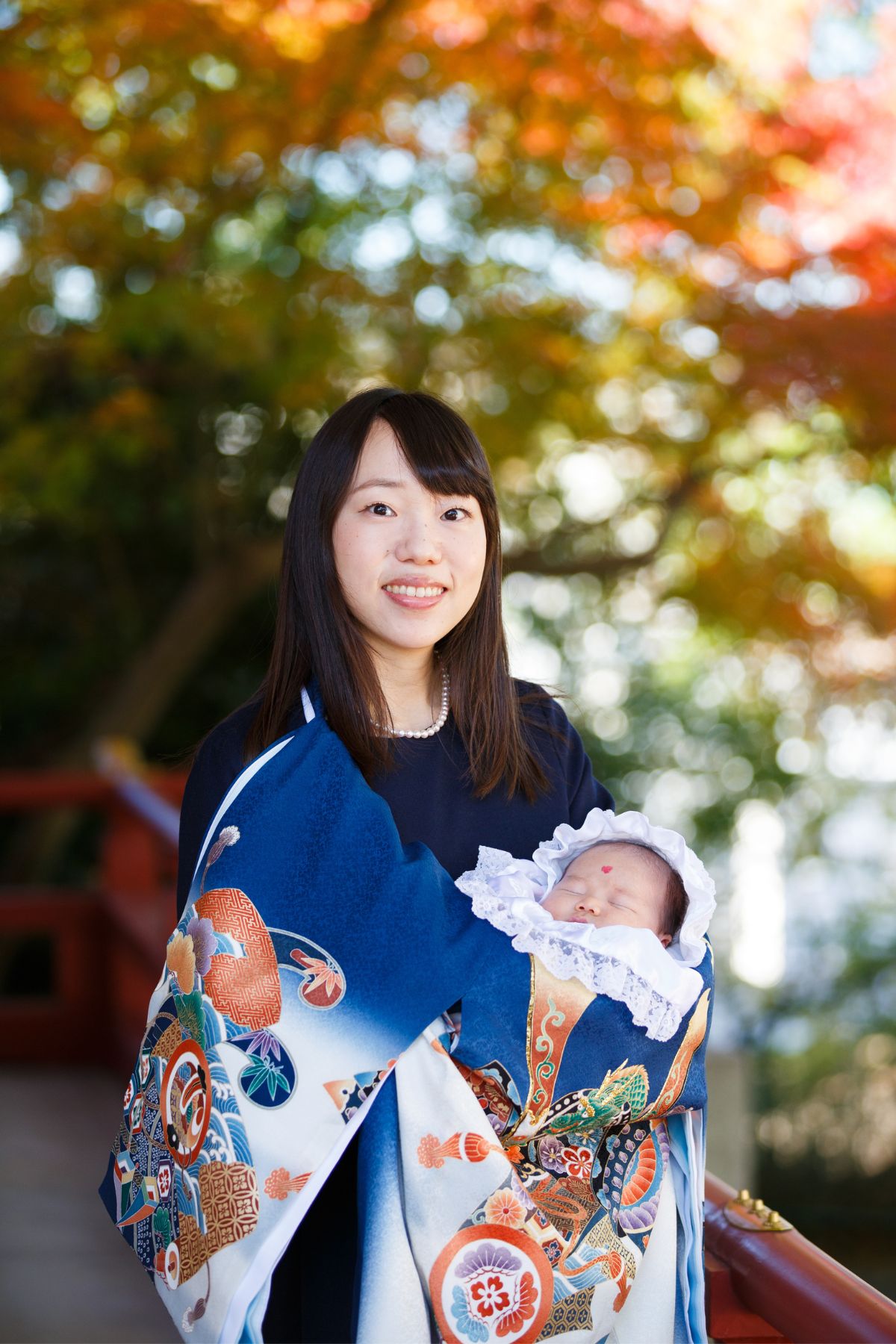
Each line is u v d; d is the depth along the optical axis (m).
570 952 1.42
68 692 7.60
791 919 8.04
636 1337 1.46
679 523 7.18
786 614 7.00
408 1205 1.37
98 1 5.22
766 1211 1.64
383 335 6.16
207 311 5.64
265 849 1.44
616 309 6.27
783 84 5.95
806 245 5.85
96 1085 4.71
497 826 1.64
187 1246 1.37
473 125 5.89
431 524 1.57
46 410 7.01
